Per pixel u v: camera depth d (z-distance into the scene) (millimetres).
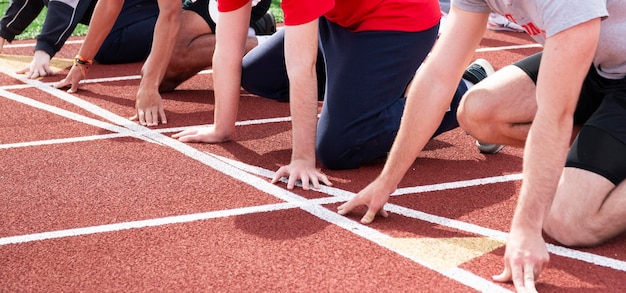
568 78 2316
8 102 4855
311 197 3412
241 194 3443
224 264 2777
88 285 2627
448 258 2820
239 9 3844
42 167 3766
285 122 4566
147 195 3426
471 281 2637
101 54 5906
